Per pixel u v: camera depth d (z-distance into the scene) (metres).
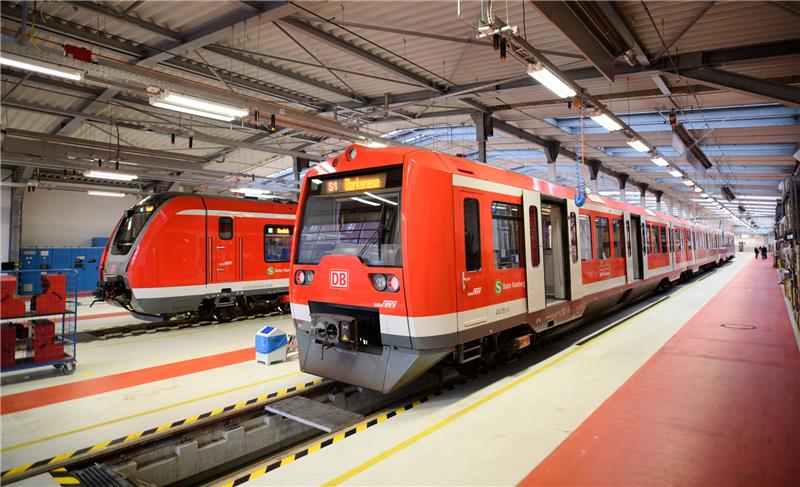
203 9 7.21
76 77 5.97
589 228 8.52
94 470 3.81
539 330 6.61
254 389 5.80
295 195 22.30
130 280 9.23
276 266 11.74
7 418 4.96
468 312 5.06
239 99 7.90
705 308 11.04
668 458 3.54
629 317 9.70
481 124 12.63
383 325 4.73
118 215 22.58
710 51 8.39
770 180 23.20
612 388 5.17
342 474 3.41
